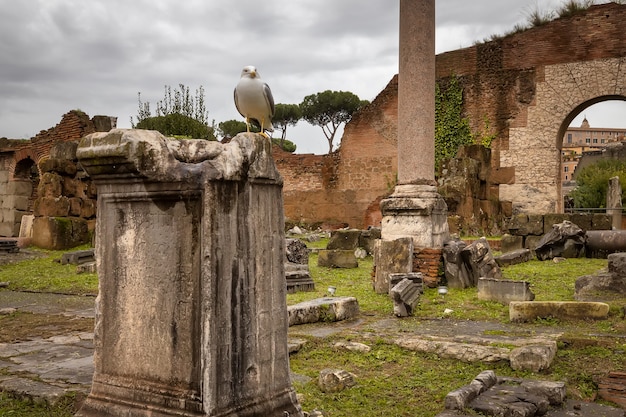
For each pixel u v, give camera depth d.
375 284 10.53
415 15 11.12
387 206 11.02
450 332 7.08
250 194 3.60
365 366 5.74
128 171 3.51
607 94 23.36
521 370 5.42
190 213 3.40
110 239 3.74
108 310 3.74
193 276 3.38
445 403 4.42
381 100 28.09
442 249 10.63
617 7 23.23
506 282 9.02
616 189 24.88
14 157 24.03
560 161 25.53
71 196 18.36
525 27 25.33
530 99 24.95
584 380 5.15
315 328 7.48
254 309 3.60
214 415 3.27
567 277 11.22
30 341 6.91
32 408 4.62
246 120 5.11
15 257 15.73
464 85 26.39
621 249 13.77
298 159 29.84
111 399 3.62
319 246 19.84
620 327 6.86
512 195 25.08
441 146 26.58
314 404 4.64
